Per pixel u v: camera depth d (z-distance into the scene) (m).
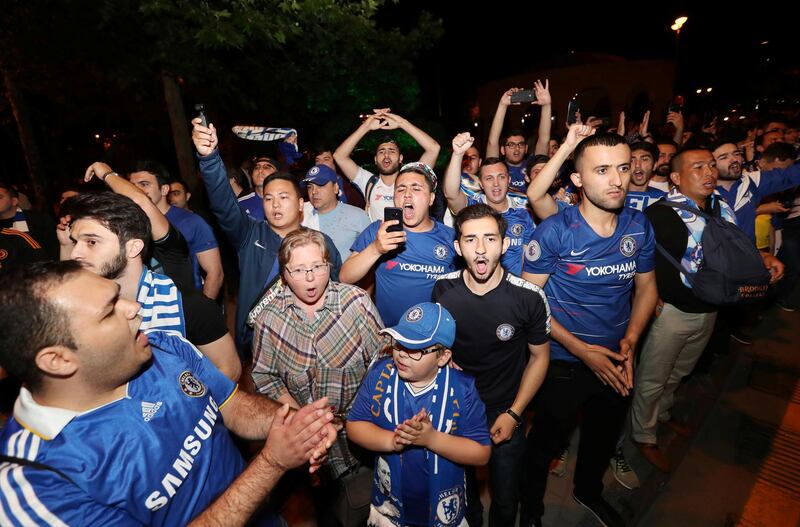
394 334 1.67
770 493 2.83
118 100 9.86
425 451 1.86
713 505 2.76
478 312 2.18
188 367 1.40
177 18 5.36
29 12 6.70
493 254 2.04
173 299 1.87
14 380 2.84
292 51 7.07
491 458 2.31
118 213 1.68
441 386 1.84
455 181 3.34
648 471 3.10
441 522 1.89
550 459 2.61
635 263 2.40
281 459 1.19
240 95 6.88
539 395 2.61
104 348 1.04
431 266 2.87
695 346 3.12
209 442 1.34
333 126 7.70
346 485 2.53
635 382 3.10
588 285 2.40
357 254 2.67
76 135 14.39
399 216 2.46
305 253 2.06
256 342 2.29
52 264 1.06
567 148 2.54
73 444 1.05
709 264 2.68
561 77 17.25
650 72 18.33
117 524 1.09
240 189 5.80
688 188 3.03
